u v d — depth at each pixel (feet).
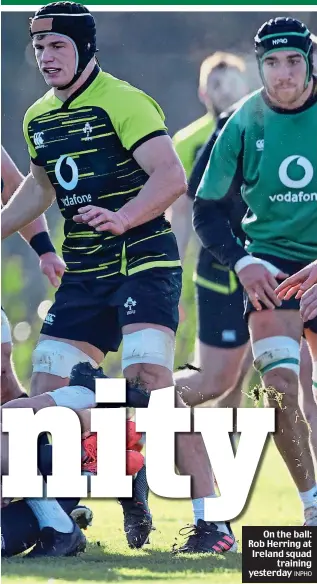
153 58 67.41
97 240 43.21
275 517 47.06
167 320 42.14
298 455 44.80
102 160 42.57
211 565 37.81
